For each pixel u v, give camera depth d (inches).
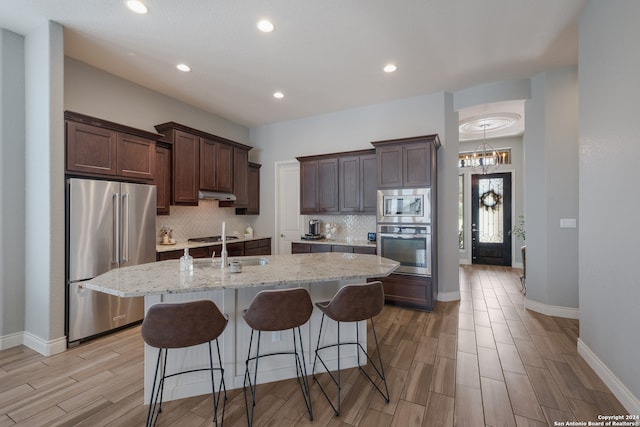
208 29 110.4
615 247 82.3
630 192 75.5
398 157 159.8
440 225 170.7
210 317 67.8
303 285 95.0
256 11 100.4
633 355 74.4
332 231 200.8
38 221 109.4
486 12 101.8
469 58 133.0
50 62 105.6
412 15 103.1
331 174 190.9
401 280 158.9
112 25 108.0
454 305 162.2
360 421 73.5
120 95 149.3
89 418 74.9
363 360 100.7
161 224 172.2
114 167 127.0
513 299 172.9
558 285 143.9
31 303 112.4
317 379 92.7
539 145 149.2
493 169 280.5
